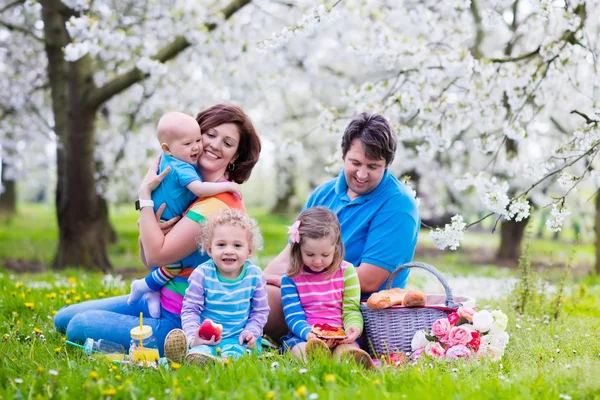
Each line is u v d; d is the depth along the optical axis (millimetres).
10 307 5055
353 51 5938
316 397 2635
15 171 15125
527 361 3594
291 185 27547
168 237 3848
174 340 3400
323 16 4891
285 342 3932
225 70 9469
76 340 3936
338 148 6094
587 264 15391
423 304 3801
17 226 21578
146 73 9664
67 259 10516
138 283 4027
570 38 5555
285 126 18547
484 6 10250
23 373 3260
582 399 2807
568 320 5164
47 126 12258
